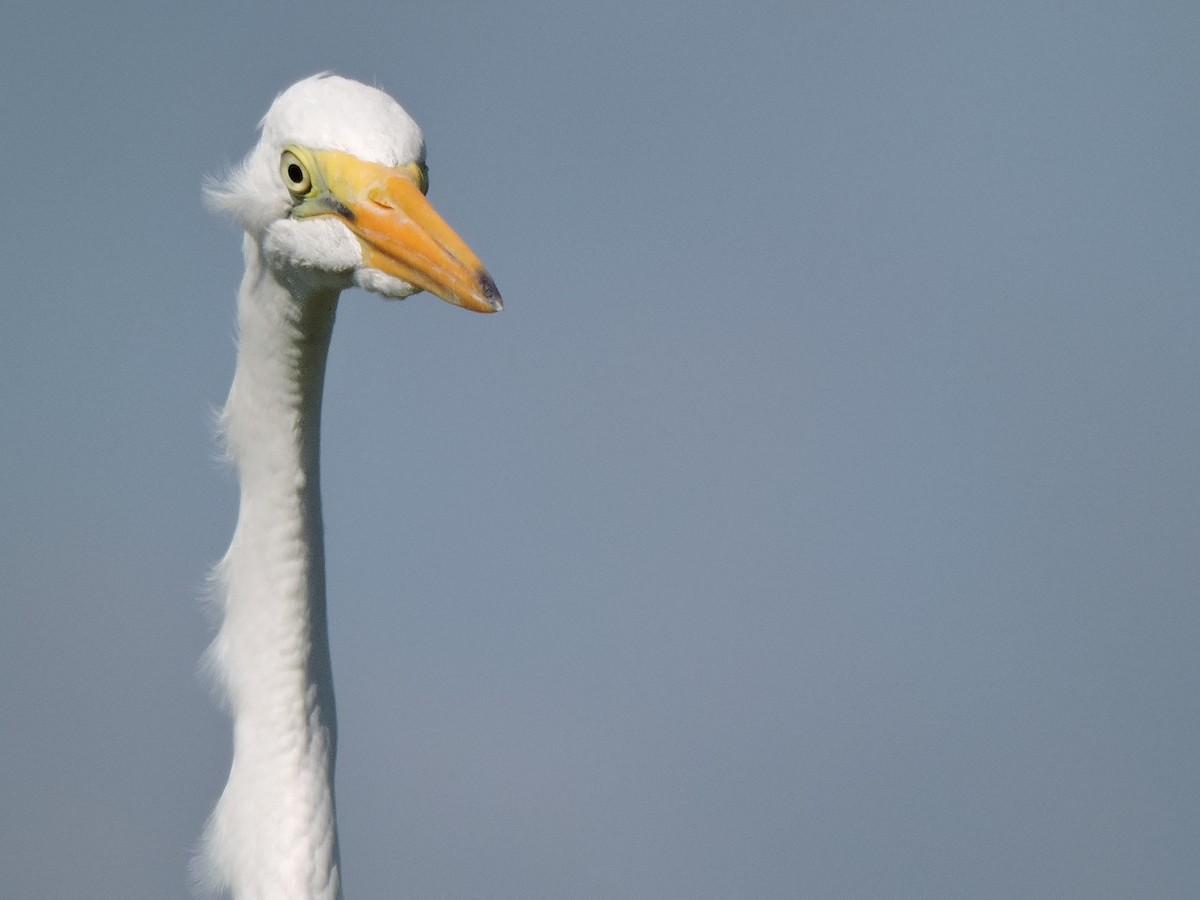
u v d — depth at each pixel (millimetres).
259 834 10359
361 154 9500
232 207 9820
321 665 10625
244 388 10312
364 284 9531
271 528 10406
